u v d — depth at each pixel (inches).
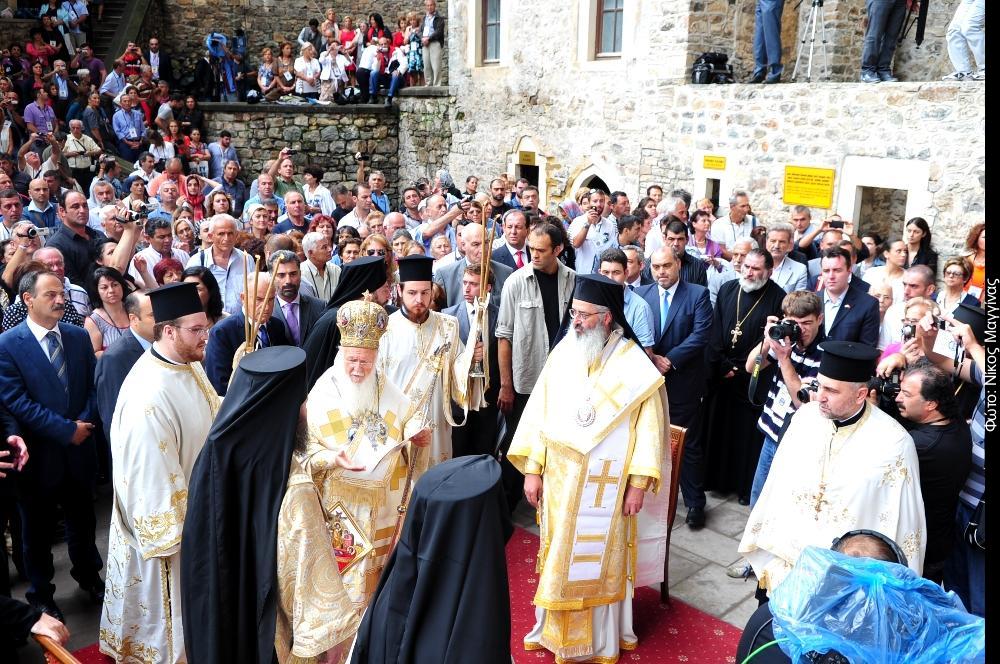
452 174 599.8
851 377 122.8
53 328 167.9
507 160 547.5
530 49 513.3
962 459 133.9
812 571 73.5
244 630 105.1
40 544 161.3
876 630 68.8
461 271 237.8
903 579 72.2
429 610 80.6
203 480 104.2
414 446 150.6
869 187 358.0
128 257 235.5
